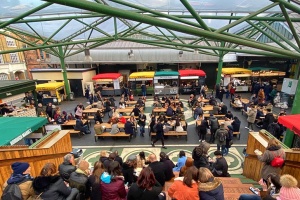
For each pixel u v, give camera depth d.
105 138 12.80
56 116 14.10
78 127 12.80
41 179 3.12
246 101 17.42
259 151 6.21
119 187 3.65
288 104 17.80
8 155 4.76
